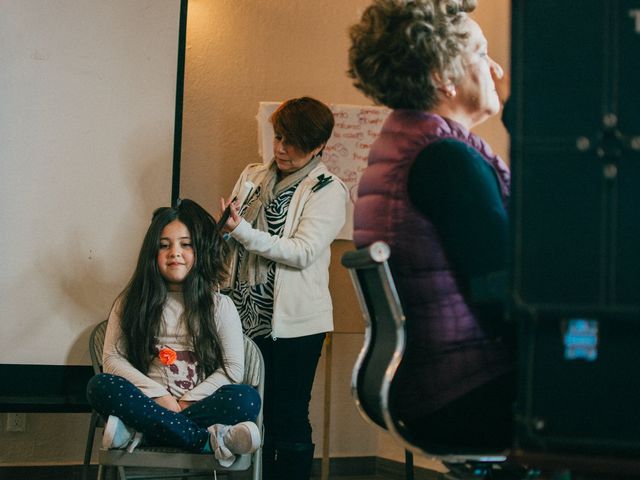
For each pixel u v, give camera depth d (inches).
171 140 149.5
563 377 52.3
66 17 146.6
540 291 52.2
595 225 52.0
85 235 145.1
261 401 115.6
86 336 143.7
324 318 136.8
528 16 53.3
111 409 106.8
